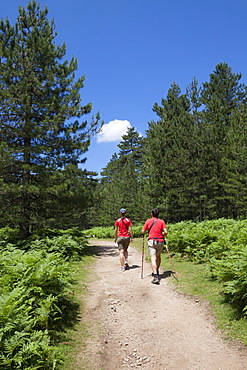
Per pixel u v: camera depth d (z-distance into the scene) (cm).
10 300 374
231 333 427
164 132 3209
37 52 1402
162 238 757
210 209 3083
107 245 1773
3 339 336
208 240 959
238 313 482
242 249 611
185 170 3044
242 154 2469
